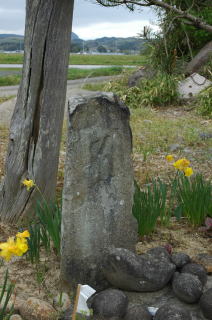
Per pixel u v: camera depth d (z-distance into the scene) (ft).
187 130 31.48
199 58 47.06
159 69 47.32
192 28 47.06
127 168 11.03
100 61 163.32
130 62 151.53
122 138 10.85
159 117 37.78
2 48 497.05
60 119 14.83
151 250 11.80
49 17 13.93
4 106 39.09
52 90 14.38
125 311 9.94
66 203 10.68
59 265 12.27
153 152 25.58
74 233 10.78
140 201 13.58
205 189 15.05
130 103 43.60
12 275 11.79
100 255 10.91
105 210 10.84
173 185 15.06
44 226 12.56
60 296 10.35
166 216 15.56
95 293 10.90
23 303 10.18
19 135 14.71
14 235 14.21
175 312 9.49
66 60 14.55
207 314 9.92
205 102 39.55
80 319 9.64
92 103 10.47
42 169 14.76
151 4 16.51
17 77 76.23
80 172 10.53
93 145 10.54
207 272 11.76
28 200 14.90
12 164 14.90
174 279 10.73
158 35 42.63
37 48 14.08
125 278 10.45
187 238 14.23
